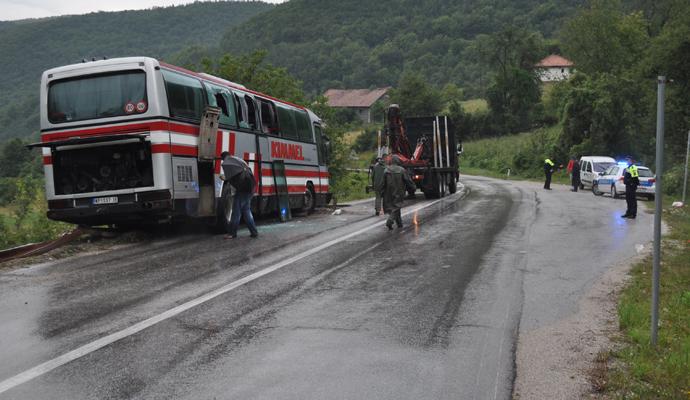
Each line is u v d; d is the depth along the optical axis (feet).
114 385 16.40
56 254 40.22
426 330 21.59
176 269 33.50
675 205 81.41
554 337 21.15
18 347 19.71
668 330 21.95
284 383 16.57
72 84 45.83
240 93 57.47
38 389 16.15
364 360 18.42
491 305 25.35
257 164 59.88
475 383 16.70
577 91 173.58
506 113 293.02
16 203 58.49
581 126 173.47
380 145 97.19
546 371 17.80
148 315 23.48
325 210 78.13
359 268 33.53
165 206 45.16
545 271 33.19
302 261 35.76
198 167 49.67
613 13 238.89
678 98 131.03
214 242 45.57
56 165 46.14
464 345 19.97
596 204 83.61
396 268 33.55
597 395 16.07
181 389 16.15
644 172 98.12
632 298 26.68
